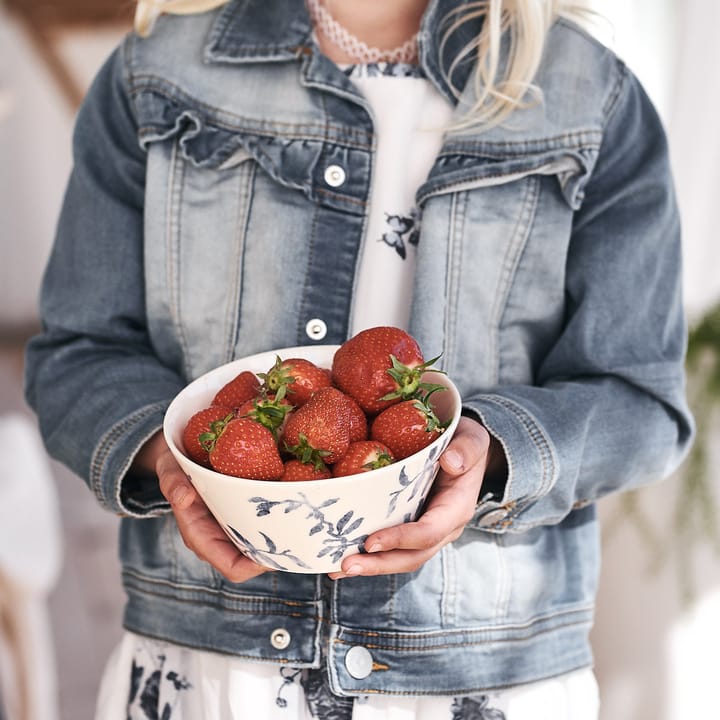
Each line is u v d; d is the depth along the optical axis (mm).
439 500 936
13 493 2117
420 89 1177
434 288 1140
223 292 1171
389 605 1109
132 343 1247
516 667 1146
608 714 1826
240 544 917
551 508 1109
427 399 901
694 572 1697
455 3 1180
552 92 1152
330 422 859
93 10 3650
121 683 1220
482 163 1133
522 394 1096
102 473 1107
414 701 1126
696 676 1729
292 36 1162
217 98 1171
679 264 1201
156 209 1176
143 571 1198
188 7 1207
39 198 4062
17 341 4227
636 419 1142
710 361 1707
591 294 1152
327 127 1151
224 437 852
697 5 1724
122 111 1219
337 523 859
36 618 2139
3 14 3633
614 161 1172
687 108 1765
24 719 2074
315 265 1151
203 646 1146
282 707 1124
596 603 1830
